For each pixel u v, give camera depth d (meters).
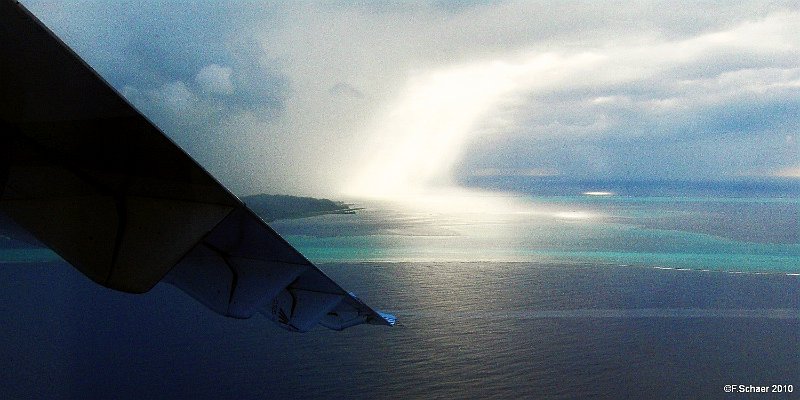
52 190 1.67
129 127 1.36
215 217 1.83
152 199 1.79
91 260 1.73
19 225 1.74
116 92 1.23
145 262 1.76
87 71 1.16
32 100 1.26
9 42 1.10
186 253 1.78
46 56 1.12
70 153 1.50
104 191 1.73
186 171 1.57
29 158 1.52
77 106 1.28
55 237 1.71
